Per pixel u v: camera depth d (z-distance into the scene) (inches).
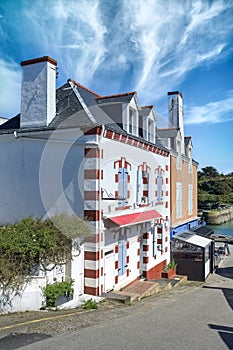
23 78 410.6
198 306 357.4
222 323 269.9
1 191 403.5
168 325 249.9
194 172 781.3
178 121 646.5
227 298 424.2
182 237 628.1
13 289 284.0
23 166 394.9
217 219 2032.5
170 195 589.9
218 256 855.7
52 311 290.5
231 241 1126.4
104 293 371.6
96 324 240.7
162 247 563.8
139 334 218.4
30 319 254.2
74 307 316.2
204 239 666.8
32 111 401.4
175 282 533.6
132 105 435.5
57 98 437.1
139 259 495.5
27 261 294.5
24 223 337.4
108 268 388.5
